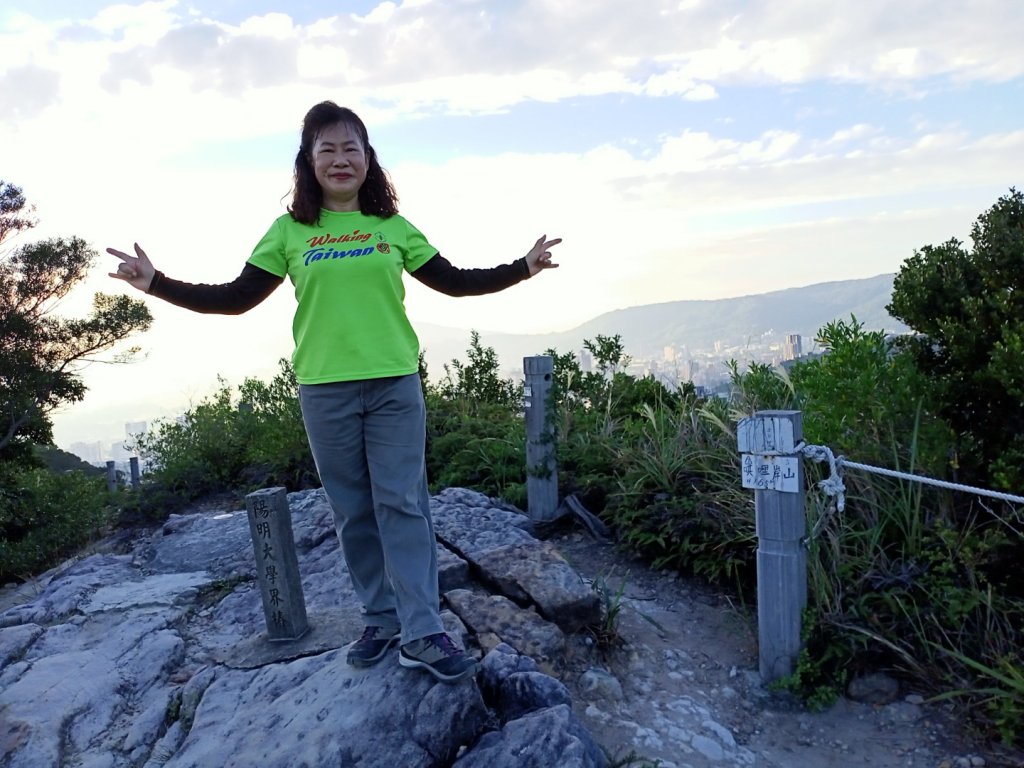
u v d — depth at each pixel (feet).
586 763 8.57
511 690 9.80
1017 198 14.24
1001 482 12.34
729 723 11.34
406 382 9.48
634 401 25.23
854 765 10.42
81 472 42.75
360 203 9.61
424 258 9.77
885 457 13.57
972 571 11.68
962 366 13.94
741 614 14.15
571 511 18.63
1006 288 13.56
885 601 12.18
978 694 10.94
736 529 14.75
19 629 14.35
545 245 9.66
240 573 16.67
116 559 19.33
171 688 11.89
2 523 34.47
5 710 11.26
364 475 9.77
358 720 9.25
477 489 21.67
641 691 11.89
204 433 30.12
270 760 9.12
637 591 15.47
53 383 55.57
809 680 11.76
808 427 14.38
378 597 10.29
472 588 14.12
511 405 32.58
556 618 12.78
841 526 13.21
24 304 56.80
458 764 8.75
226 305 9.07
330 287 9.17
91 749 10.75
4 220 56.24
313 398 9.34
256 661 11.45
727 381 19.34
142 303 59.67
